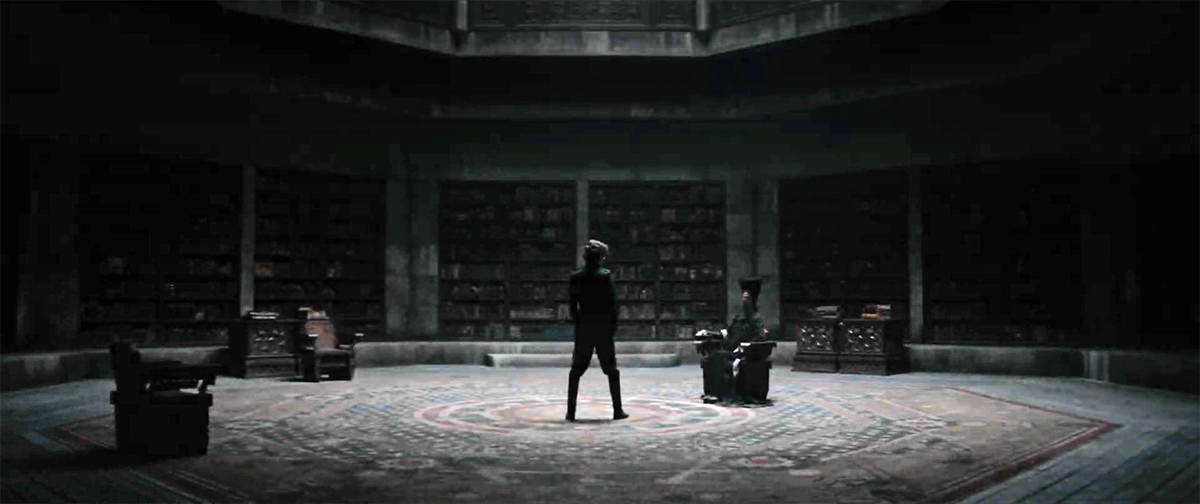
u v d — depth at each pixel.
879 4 14.61
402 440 8.51
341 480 6.70
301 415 10.29
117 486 6.50
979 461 7.39
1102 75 14.42
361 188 18.44
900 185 17.33
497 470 7.06
